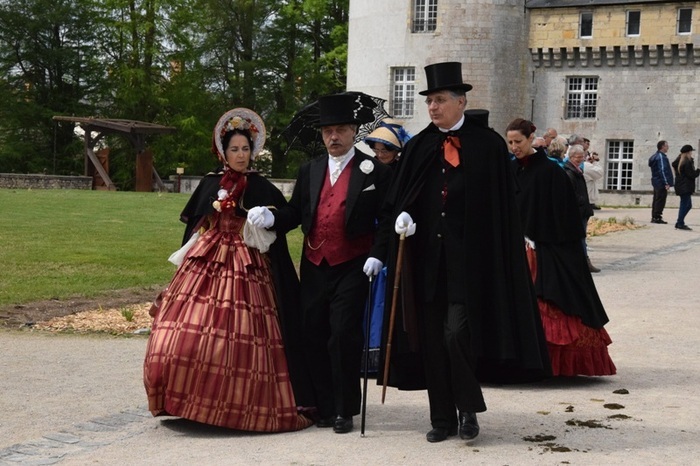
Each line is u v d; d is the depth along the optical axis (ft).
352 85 149.48
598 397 24.53
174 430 21.31
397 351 20.76
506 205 20.58
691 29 148.46
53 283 43.73
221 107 194.29
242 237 22.30
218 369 20.97
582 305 26.45
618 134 153.89
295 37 190.49
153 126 153.99
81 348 30.68
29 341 31.76
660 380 26.53
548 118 155.33
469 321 19.86
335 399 21.43
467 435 20.16
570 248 26.89
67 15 188.55
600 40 151.74
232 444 20.21
